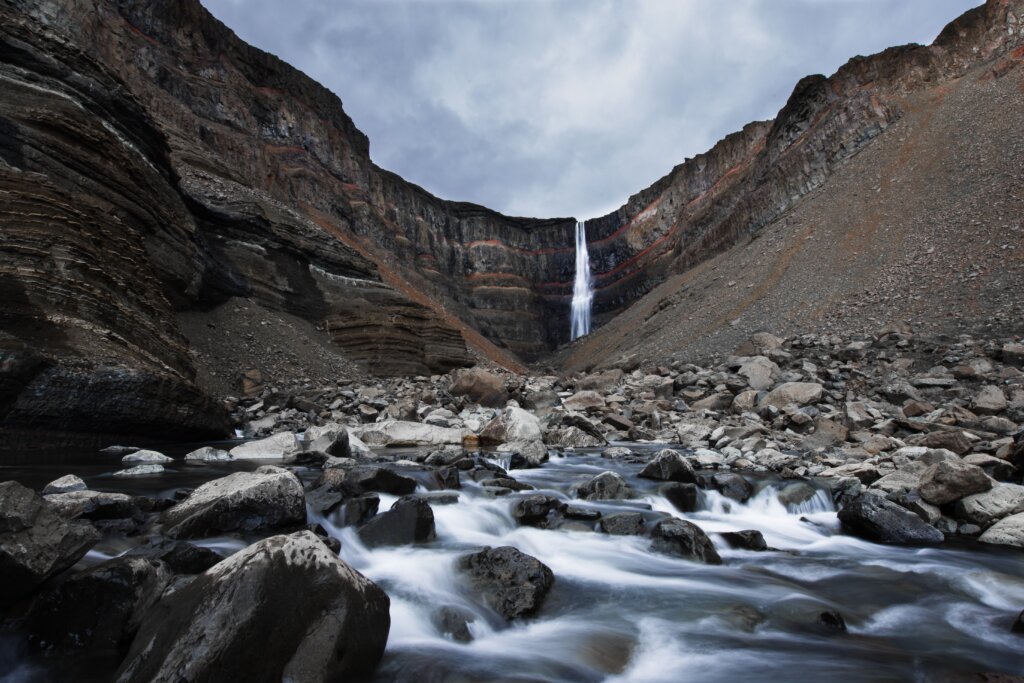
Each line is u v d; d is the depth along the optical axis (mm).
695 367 25562
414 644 3926
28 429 9312
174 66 48344
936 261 29438
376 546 5594
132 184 18188
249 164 49000
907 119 53156
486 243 102938
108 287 12422
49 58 16922
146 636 3104
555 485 8805
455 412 19422
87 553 4285
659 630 4445
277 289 28219
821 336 26750
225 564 3270
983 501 7133
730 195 75062
